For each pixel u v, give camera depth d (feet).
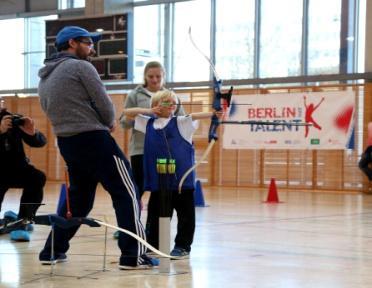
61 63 16.11
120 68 65.36
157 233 18.47
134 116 18.49
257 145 60.85
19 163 23.15
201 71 66.64
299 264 17.47
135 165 20.83
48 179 75.00
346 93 56.70
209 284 14.61
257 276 15.64
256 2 64.13
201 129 64.75
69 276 15.46
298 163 60.13
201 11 66.85
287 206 39.17
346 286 14.51
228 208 37.14
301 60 61.93
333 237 23.49
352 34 59.31
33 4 76.64
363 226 27.50
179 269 16.55
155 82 20.84
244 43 64.85
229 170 63.67
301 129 58.65
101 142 15.83
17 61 78.02
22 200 23.47
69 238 17.21
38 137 23.06
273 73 63.57
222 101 17.78
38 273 15.81
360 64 58.90
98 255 18.70
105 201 42.11
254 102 60.70
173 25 68.18
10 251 19.56
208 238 22.94
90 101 15.94
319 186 59.11
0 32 79.05
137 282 14.78
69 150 16.03
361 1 58.90
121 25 65.36
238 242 21.91
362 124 57.21
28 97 76.48
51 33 69.05
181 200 18.81
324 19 60.80
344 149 57.31
